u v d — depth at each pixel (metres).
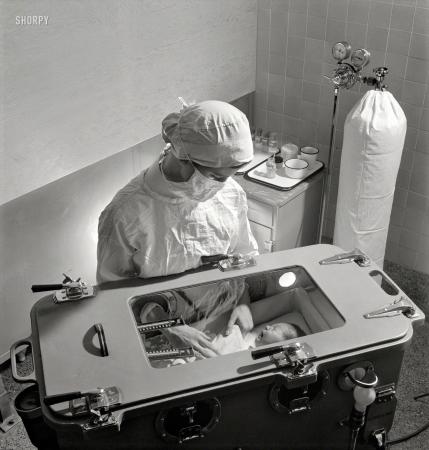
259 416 1.71
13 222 2.65
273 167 3.24
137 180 2.05
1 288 2.75
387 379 1.83
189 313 1.78
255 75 3.66
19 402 1.63
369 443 1.99
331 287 1.85
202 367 1.56
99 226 2.05
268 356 1.60
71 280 1.89
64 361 1.60
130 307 1.80
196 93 3.28
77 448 1.55
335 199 3.69
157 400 1.48
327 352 1.59
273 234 3.19
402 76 3.05
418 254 3.46
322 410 1.80
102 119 2.81
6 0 2.21
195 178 1.86
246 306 1.81
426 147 3.13
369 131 2.85
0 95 2.34
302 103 3.54
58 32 2.43
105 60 2.68
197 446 1.70
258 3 3.39
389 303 1.78
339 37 3.18
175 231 2.02
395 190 3.36
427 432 2.62
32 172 2.61
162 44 2.92
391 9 2.93
